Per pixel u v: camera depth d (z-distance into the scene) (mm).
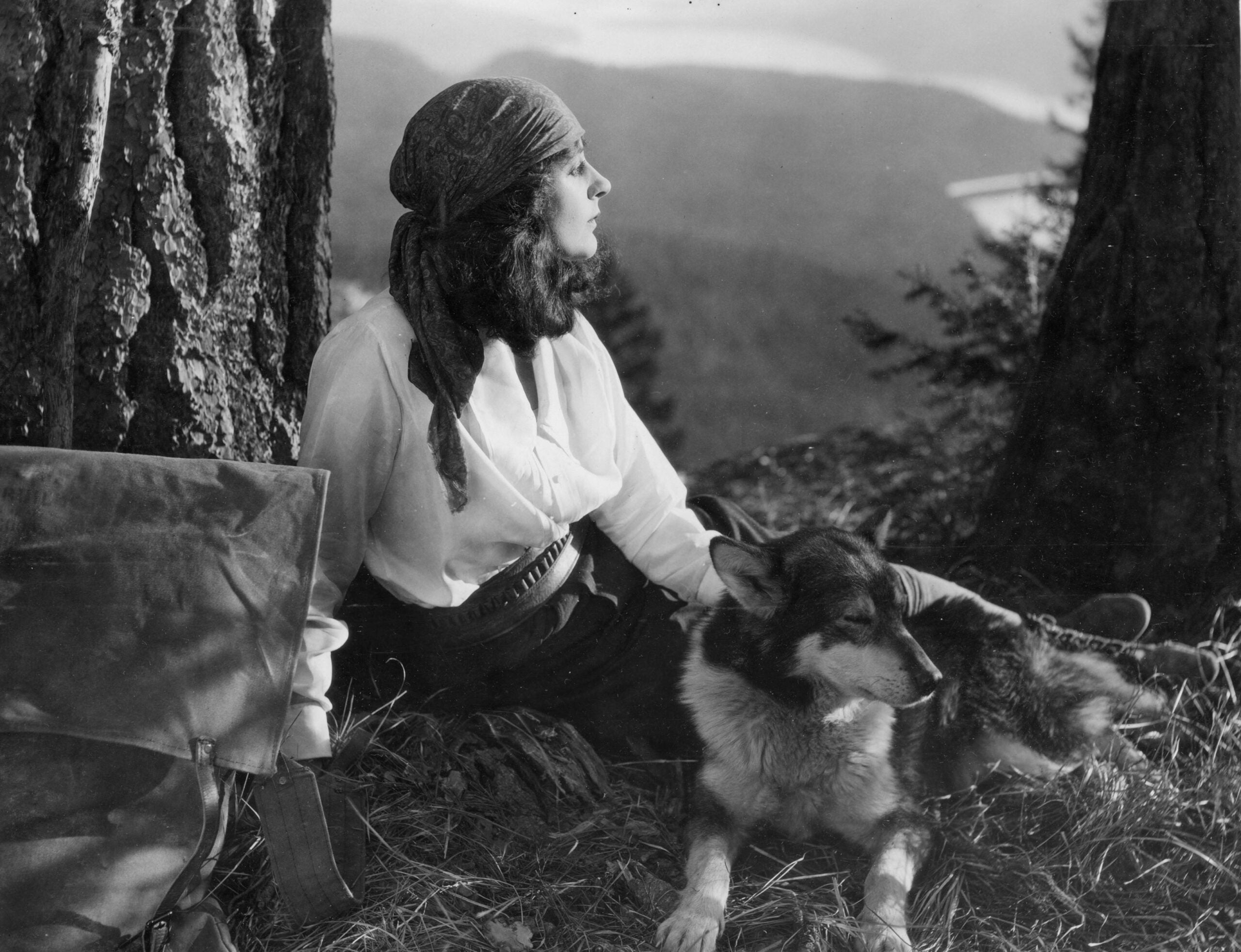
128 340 3096
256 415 3379
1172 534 3941
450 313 2678
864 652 2912
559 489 2838
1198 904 2752
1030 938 2633
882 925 2561
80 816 2131
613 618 3109
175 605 2250
